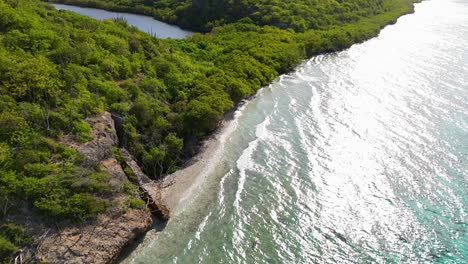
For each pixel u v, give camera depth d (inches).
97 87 2438.5
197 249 1806.1
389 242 1830.7
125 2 6407.5
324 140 2630.4
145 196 2014.0
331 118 2908.5
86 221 1724.9
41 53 2463.1
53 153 1884.8
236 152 2527.1
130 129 2327.8
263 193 2164.1
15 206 1637.6
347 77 3678.6
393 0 6815.9
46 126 1977.1
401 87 3373.5
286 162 2417.6
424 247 1795.0
